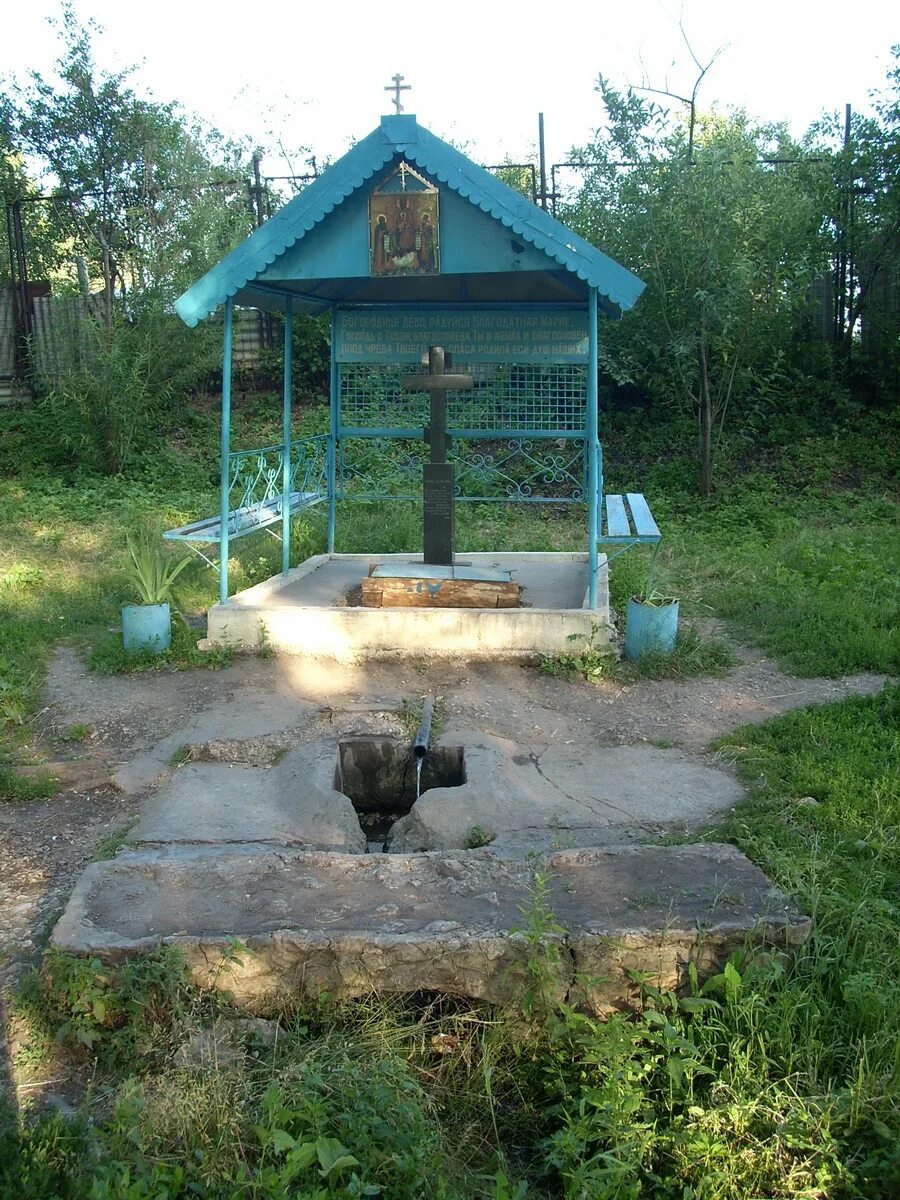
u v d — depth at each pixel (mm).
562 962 3625
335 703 6273
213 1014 3564
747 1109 3115
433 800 4922
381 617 7082
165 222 15328
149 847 4566
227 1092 3160
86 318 14289
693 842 4547
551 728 6047
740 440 14531
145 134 15531
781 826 4605
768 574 9375
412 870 4160
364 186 6629
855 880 4156
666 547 10805
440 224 6605
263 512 8242
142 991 3500
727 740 5707
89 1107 3199
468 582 7316
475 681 6691
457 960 3613
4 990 3680
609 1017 3592
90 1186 2781
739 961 3598
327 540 10055
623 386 15820
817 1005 3461
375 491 11516
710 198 12023
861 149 14500
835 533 11156
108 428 14203
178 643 7227
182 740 5836
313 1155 2906
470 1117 3377
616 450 14992
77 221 16109
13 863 4598
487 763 5316
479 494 13484
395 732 5820
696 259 12375
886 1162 2941
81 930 3727
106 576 9602
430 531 7934
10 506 12516
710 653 7090
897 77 14102
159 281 14742
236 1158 2963
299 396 16875
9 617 8258
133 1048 3436
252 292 7535
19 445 15125
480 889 4020
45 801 5227
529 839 4660
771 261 12758
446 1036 3580
